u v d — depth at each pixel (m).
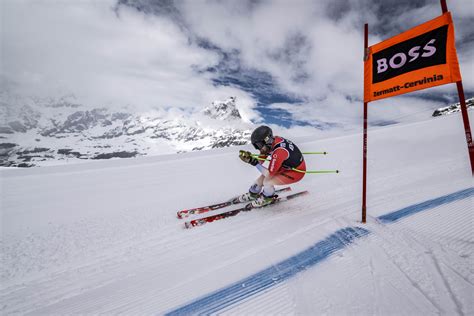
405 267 1.91
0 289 2.38
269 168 3.81
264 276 2.09
